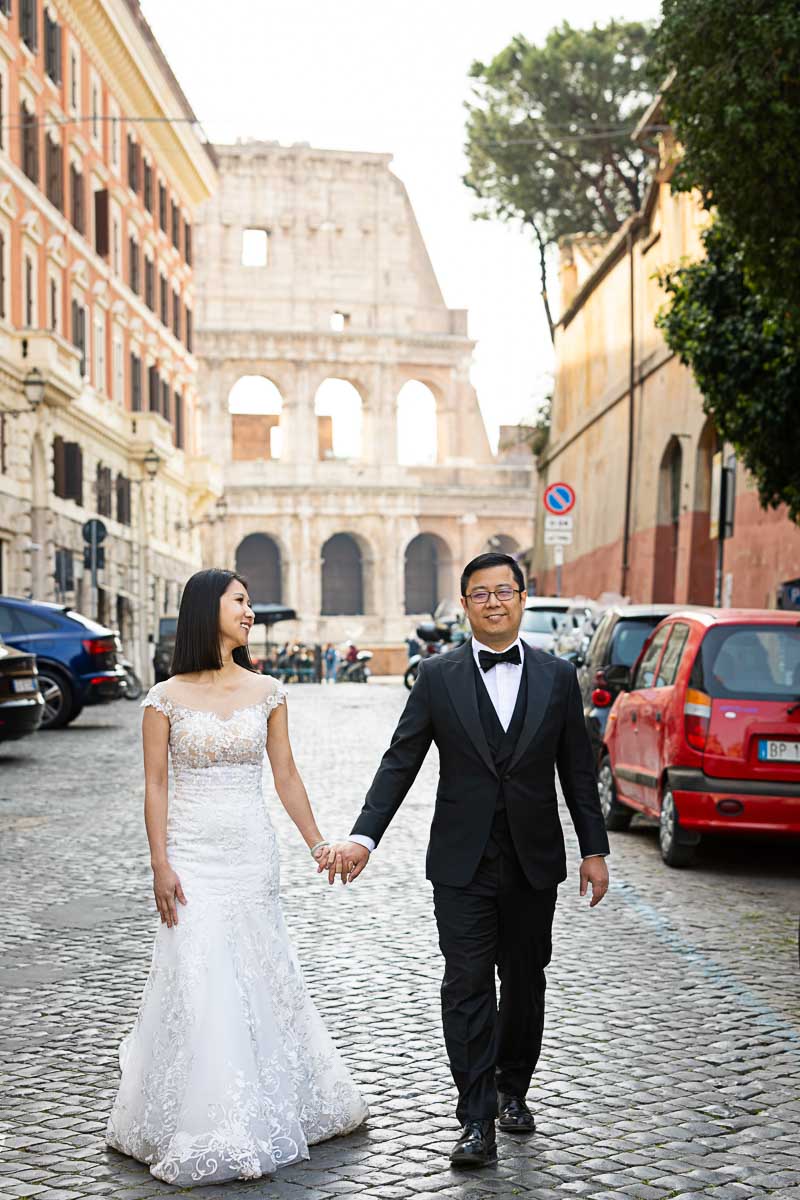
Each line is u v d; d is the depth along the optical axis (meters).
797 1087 5.71
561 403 45.88
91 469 41.88
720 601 18.73
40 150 36.75
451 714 5.07
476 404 85.62
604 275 38.50
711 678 10.64
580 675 16.69
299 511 80.50
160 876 4.95
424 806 14.23
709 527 28.80
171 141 53.06
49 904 9.30
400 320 83.88
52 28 37.97
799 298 14.07
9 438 34.00
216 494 59.81
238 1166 4.68
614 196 44.78
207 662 5.12
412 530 82.62
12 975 7.52
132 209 47.56
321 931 8.52
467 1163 4.80
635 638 14.62
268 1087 4.88
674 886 10.07
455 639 32.03
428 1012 6.77
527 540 85.19
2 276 33.88
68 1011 6.83
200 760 5.03
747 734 10.45
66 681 23.17
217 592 5.15
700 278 17.14
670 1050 6.20
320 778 16.28
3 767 17.44
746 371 16.64
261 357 81.19
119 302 45.00
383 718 26.95
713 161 13.51
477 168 44.66
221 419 80.94
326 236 83.06
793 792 10.38
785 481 17.05
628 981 7.38
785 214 13.55
